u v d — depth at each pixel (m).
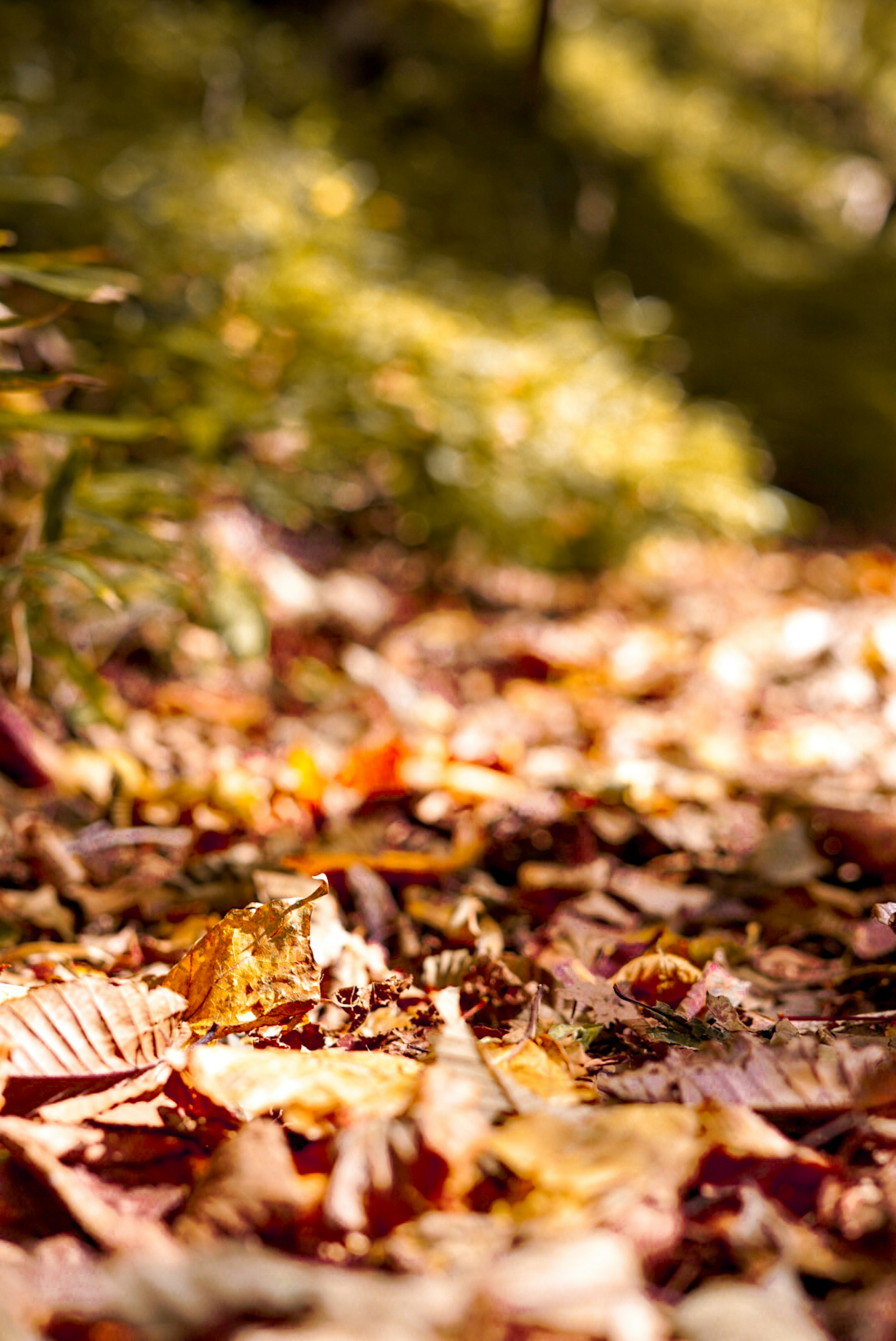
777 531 5.44
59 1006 0.96
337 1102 0.92
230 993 1.09
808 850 1.87
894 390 8.01
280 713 2.93
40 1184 0.85
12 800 2.01
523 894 1.77
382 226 5.13
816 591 4.65
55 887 1.69
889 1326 0.67
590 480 4.36
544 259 6.92
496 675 3.41
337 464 3.74
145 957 1.47
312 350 3.73
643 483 4.62
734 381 7.48
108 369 3.14
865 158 10.91
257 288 3.76
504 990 1.25
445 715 2.85
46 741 2.23
